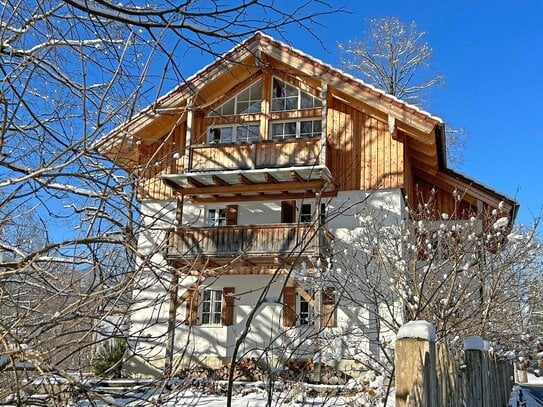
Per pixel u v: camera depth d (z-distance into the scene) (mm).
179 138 19812
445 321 7582
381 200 18562
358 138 19328
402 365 3396
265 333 18328
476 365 6230
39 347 3076
